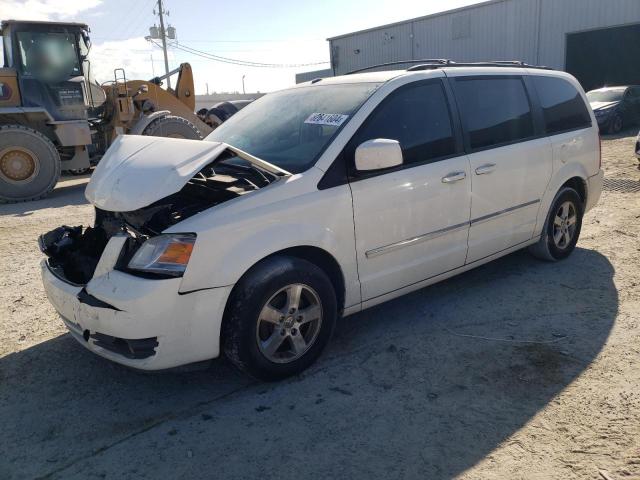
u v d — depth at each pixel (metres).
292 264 3.20
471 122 4.19
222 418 3.00
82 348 3.87
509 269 5.12
